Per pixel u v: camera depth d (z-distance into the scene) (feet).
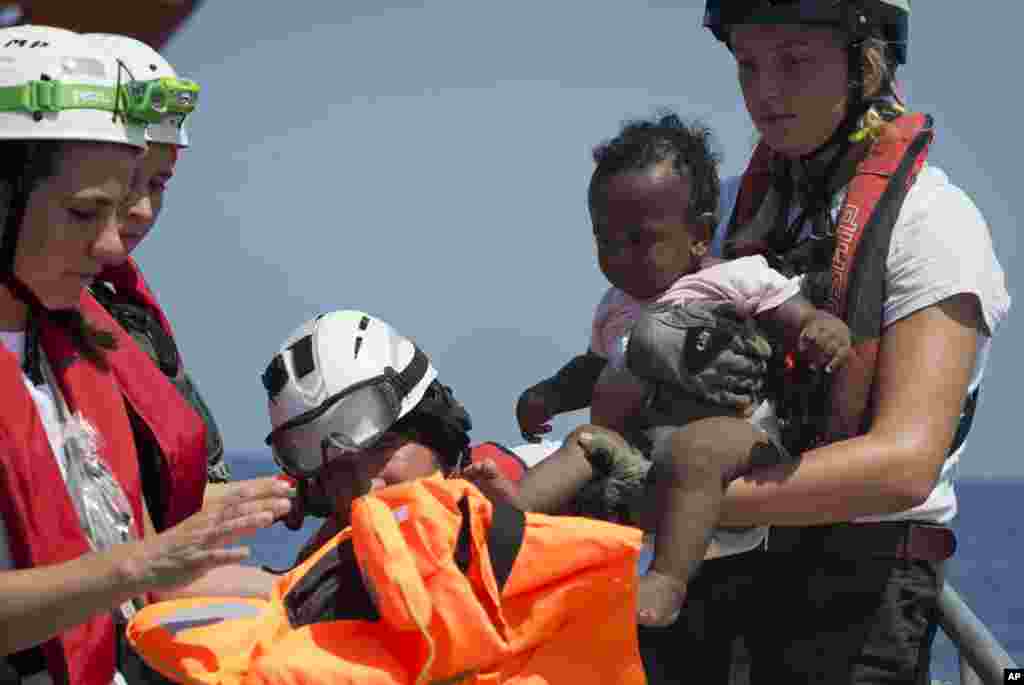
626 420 34.88
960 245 32.63
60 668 25.55
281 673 24.47
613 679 26.86
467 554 25.85
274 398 30.40
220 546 23.49
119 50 29.48
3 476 25.26
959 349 32.37
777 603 34.88
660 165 34.83
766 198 36.14
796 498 31.71
